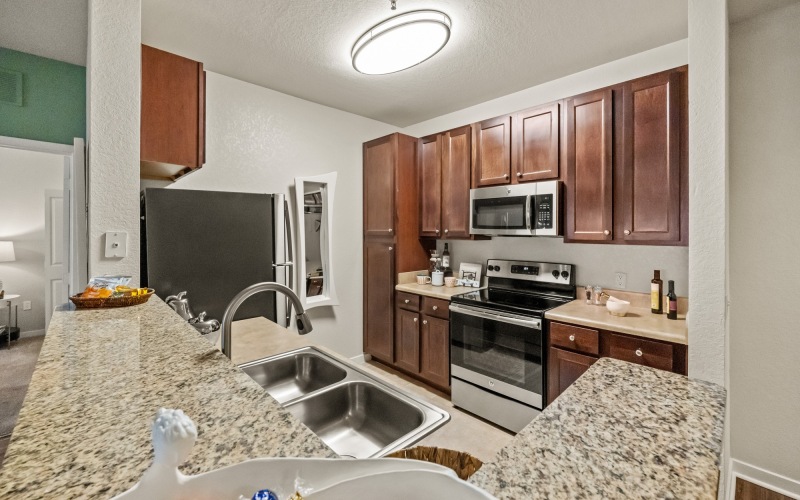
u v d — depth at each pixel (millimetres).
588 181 2232
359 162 3482
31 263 4348
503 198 2596
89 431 500
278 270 2479
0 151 4176
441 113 3418
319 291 3094
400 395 1127
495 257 3113
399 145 3197
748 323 1876
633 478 489
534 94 2797
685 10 1854
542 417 666
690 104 1283
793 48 1747
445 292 2893
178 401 598
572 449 560
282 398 1469
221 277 2229
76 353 803
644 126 2010
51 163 4453
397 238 3199
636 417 664
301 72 2549
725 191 1220
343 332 3373
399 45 1954
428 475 351
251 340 1756
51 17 1869
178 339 903
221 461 439
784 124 1772
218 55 2307
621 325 1885
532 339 2229
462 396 2625
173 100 1870
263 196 2424
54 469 416
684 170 1881
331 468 367
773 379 1823
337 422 1198
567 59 2361
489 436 2301
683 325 1869
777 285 1801
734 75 1887
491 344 2451
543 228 2369
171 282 2043
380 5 1808
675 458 535
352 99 3057
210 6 1806
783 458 1809
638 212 2033
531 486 472
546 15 1893
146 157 1776
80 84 2377
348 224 3400
